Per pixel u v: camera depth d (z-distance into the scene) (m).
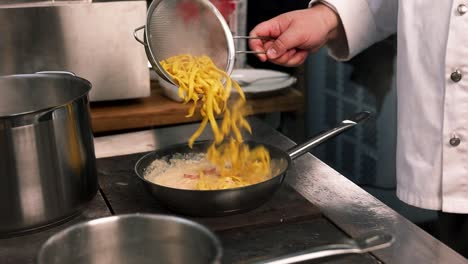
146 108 1.78
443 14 1.20
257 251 0.89
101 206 1.04
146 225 0.74
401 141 1.32
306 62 2.20
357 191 1.09
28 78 1.11
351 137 2.17
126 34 1.70
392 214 1.00
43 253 0.67
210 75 1.21
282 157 1.07
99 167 1.20
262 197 0.98
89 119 1.02
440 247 0.89
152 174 1.10
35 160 0.92
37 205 0.94
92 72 1.70
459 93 1.21
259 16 2.44
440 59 1.22
